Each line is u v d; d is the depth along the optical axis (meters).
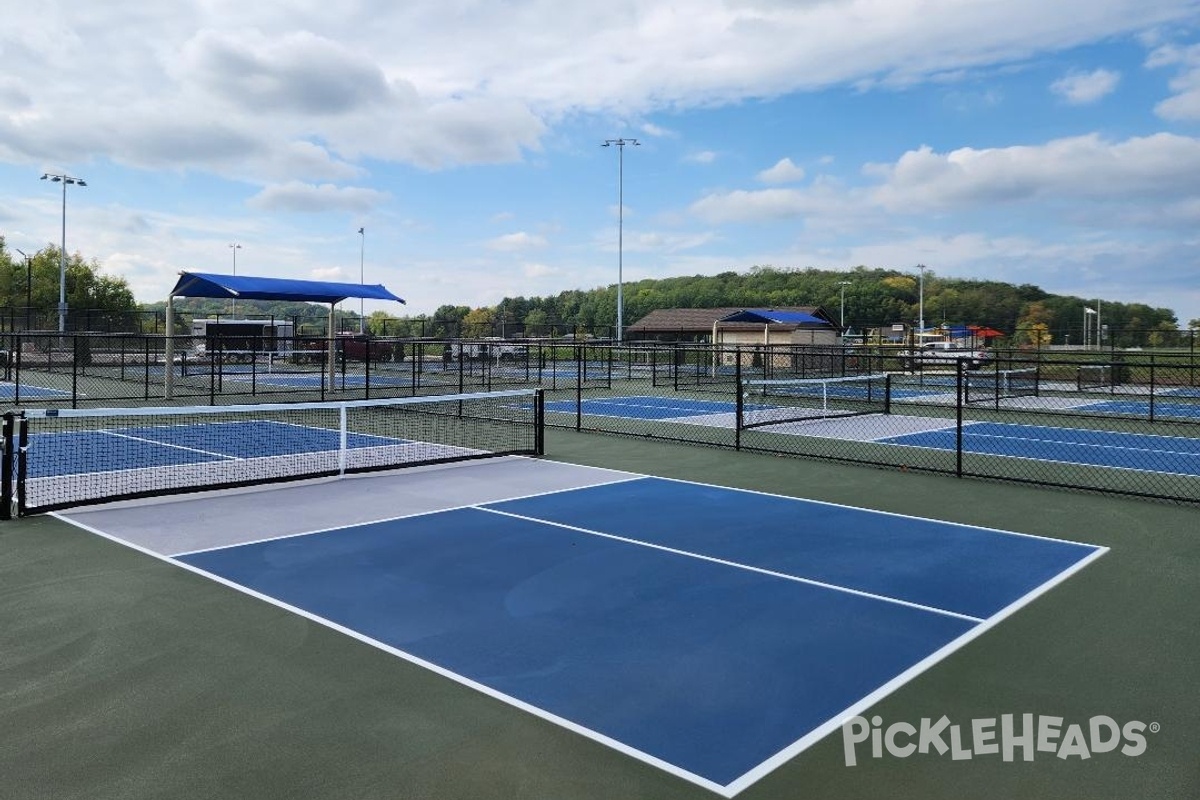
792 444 16.73
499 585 7.43
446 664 5.67
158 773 4.25
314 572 7.75
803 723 4.88
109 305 65.00
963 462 14.69
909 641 6.18
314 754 4.46
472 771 4.31
